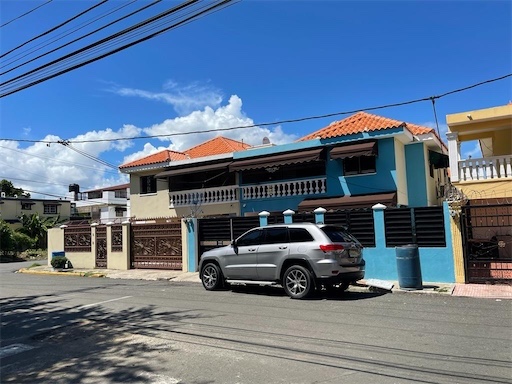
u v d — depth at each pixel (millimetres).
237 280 11523
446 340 6363
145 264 18172
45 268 21672
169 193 25156
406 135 18672
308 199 20594
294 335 6836
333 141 19734
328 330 7105
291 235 10633
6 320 9203
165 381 5039
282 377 5000
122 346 6648
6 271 23031
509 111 15742
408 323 7496
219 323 7863
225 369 5352
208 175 24656
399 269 11172
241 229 15492
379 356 5676
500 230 15289
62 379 5340
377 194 18859
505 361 5363
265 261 10859
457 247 11688
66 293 12852
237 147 27016
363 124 19734
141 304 10258
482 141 20672
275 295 10930
